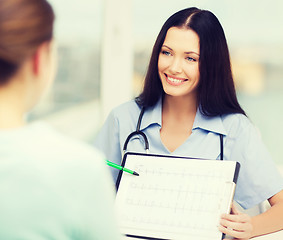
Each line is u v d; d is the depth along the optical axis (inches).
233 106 50.1
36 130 23.8
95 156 23.8
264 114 87.1
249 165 47.8
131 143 50.4
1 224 21.8
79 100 88.0
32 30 22.5
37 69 23.5
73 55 86.4
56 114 88.5
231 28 84.5
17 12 22.2
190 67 46.5
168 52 47.2
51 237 22.0
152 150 49.9
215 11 82.7
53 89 87.4
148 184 43.5
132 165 45.0
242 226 40.3
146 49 83.0
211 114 49.3
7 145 22.7
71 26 85.4
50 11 23.5
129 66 82.8
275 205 46.2
